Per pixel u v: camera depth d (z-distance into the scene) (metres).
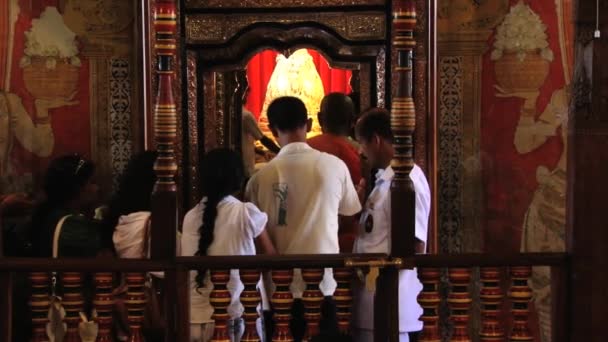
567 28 8.12
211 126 8.27
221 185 6.39
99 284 6.06
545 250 8.25
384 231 6.53
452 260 6.07
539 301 8.21
